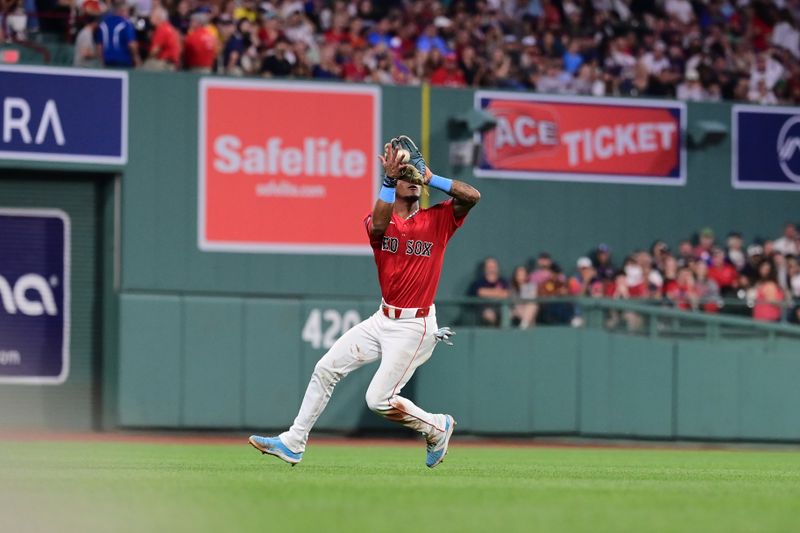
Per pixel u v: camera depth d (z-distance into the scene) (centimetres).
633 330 6769
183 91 6831
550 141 7344
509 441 6719
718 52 8088
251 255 6919
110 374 6719
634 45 7975
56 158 6625
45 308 6738
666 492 2655
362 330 3081
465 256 7206
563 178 7362
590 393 6744
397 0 7769
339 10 7556
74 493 2398
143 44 6900
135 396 6588
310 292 6994
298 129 6988
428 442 3172
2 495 2350
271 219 6950
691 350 6769
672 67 7981
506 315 6775
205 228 6862
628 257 7312
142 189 6775
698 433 6762
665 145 7525
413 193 2995
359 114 7062
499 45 7638
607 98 7431
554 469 3734
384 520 1955
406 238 2984
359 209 7062
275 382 6756
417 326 3030
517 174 7294
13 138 6556
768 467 4353
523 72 7588
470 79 7450
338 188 7038
